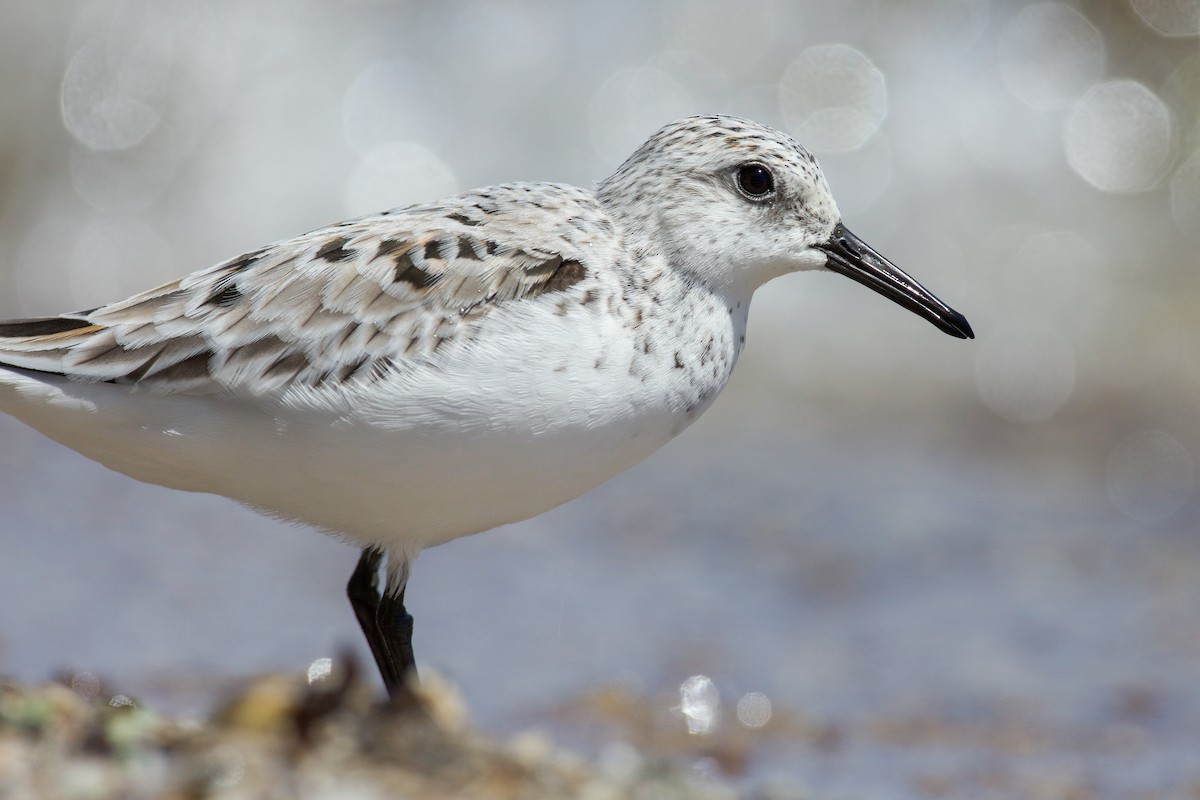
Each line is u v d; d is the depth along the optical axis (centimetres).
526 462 806
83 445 810
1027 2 2078
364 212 1995
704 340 845
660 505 1475
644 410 823
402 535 857
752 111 2030
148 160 2027
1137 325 1919
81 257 1995
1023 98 2050
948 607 1261
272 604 1195
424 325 784
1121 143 2034
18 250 1997
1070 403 1802
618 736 1012
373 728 781
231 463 801
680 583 1296
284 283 794
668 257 848
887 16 2058
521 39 2047
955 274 1975
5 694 754
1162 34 2073
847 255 912
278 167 2016
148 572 1242
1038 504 1507
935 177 2016
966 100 2044
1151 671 1141
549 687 1084
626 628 1196
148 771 700
